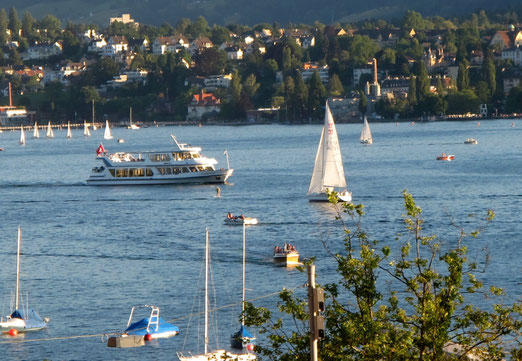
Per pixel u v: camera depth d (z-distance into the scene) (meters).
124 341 187.88
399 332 114.75
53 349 193.38
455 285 115.06
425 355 112.44
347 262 117.44
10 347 195.25
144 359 186.75
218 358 180.12
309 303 102.69
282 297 120.75
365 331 112.69
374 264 116.62
